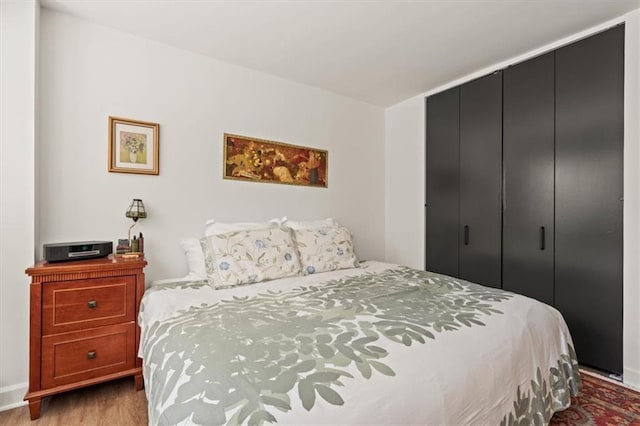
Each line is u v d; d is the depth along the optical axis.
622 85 1.99
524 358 1.23
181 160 2.36
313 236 2.45
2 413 1.62
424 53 2.46
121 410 1.64
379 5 1.87
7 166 1.70
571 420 1.55
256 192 2.72
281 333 1.13
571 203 2.23
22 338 1.74
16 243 1.72
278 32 2.16
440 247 3.13
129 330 1.79
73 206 1.97
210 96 2.49
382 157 3.68
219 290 1.81
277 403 0.76
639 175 1.91
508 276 2.60
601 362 2.07
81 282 1.66
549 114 2.34
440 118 3.13
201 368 0.91
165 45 2.30
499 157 2.66
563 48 2.26
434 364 0.99
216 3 1.85
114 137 2.10
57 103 1.92
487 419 1.02
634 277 1.93
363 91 3.22
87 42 2.02
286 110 2.91
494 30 2.15
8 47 1.71
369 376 0.88
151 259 2.24
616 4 1.87
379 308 1.42
